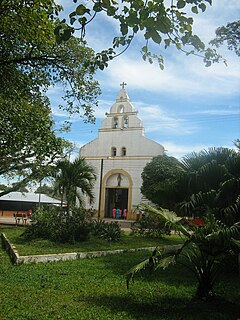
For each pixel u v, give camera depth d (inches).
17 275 308.3
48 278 298.4
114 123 1608.0
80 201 750.5
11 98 304.0
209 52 154.3
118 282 295.6
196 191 305.7
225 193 286.8
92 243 539.5
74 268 350.9
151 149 1501.0
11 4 235.5
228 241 215.8
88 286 277.1
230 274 321.1
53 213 604.4
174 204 320.8
